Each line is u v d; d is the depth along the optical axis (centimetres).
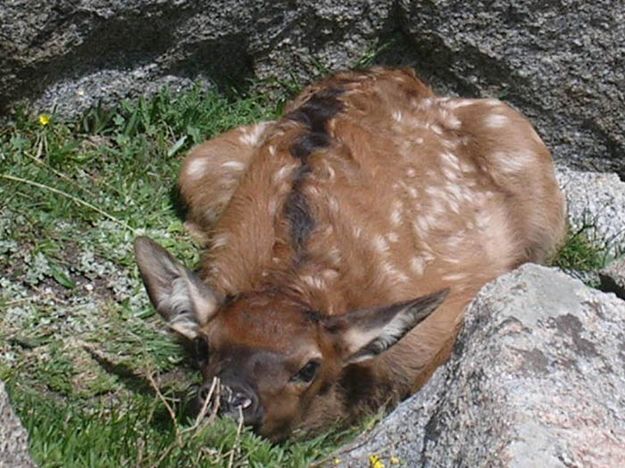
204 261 975
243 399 803
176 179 1087
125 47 1111
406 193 973
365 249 918
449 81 1196
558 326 758
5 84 1077
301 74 1176
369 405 909
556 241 1080
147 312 978
